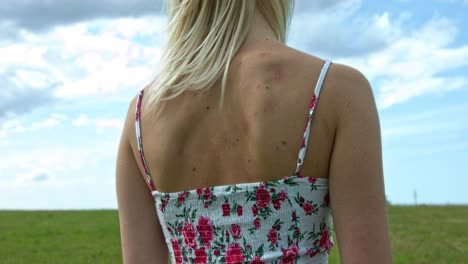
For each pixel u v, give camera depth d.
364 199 1.60
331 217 1.76
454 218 25.61
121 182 1.99
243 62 1.73
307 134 1.62
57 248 18.78
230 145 1.71
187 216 1.79
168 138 1.81
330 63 1.67
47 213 30.62
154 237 1.98
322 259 1.72
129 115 1.96
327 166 1.65
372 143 1.62
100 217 28.23
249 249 1.69
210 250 1.75
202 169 1.75
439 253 16.77
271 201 1.66
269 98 1.65
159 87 1.81
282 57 1.70
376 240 1.59
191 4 1.81
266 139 1.64
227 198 1.71
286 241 1.67
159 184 1.85
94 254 17.58
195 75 1.76
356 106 1.62
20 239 20.72
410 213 27.78
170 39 1.86
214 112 1.74
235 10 1.78
